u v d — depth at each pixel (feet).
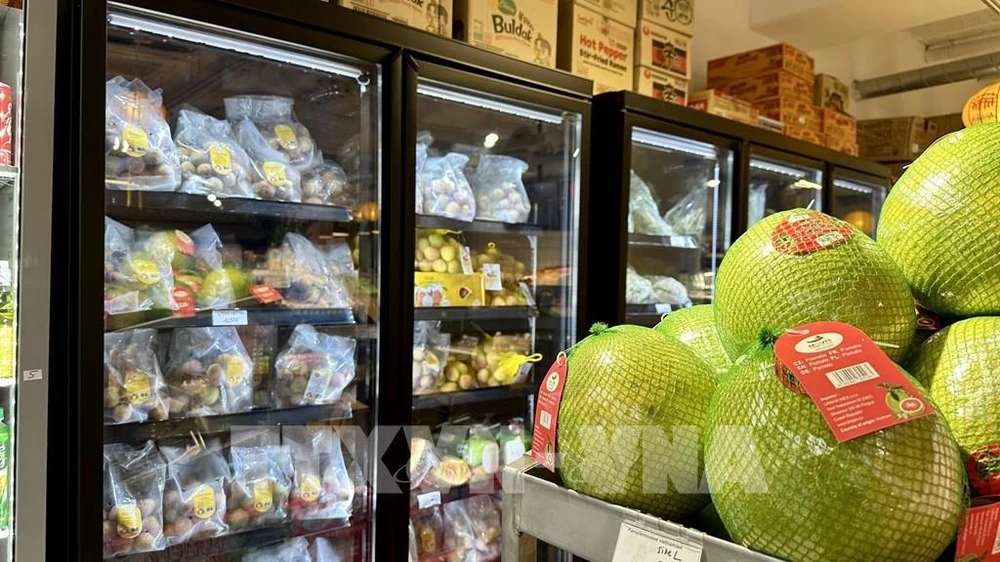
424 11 6.58
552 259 7.59
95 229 4.30
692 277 9.32
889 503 1.56
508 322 7.49
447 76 5.97
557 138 7.50
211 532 5.36
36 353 4.13
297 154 6.01
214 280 5.45
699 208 9.34
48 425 4.30
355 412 6.01
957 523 1.65
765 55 10.94
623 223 7.43
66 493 4.37
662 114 7.72
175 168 5.17
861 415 1.61
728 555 1.80
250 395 5.63
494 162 7.65
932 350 2.02
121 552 4.93
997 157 2.05
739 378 1.86
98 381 4.34
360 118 5.99
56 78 4.33
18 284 4.10
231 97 5.93
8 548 4.20
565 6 8.14
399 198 5.76
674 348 2.22
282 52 5.26
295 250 5.99
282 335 6.01
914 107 17.85
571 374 2.25
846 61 15.85
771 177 10.58
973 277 2.03
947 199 2.08
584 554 2.17
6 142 4.13
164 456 5.36
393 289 5.78
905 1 11.44
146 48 5.22
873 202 12.03
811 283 1.97
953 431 1.84
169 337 5.43
